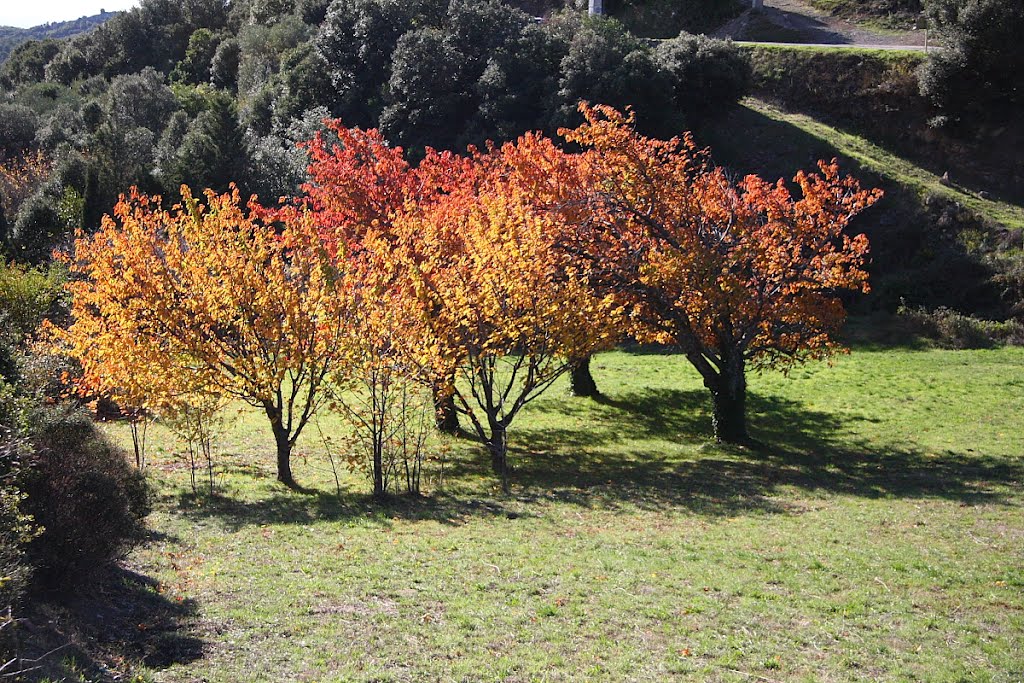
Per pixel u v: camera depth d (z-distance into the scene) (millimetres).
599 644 12367
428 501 21266
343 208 29875
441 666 11547
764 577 15352
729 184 28172
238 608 13367
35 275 35469
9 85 117375
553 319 23125
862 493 22188
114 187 55031
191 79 101562
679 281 25312
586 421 32219
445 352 22391
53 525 12289
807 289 27281
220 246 22312
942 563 16094
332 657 11742
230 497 21234
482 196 24297
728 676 11438
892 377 37469
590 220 26203
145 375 21297
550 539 17672
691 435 30234
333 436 29422
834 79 61750
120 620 12375
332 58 66188
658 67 54469
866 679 11383
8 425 13531
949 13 58562
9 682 9219
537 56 58250
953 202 50469
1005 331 42312
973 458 26188
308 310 21859
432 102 58438
